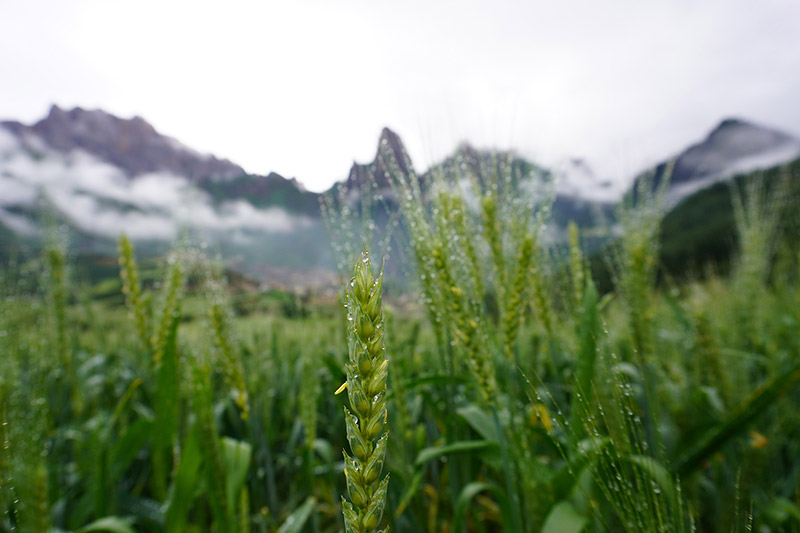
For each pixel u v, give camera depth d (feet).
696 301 14.99
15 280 12.25
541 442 11.71
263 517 11.05
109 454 11.53
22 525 7.44
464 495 8.65
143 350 11.10
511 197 8.57
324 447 12.46
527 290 8.27
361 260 2.56
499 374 8.71
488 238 8.46
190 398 10.50
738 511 4.38
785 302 18.81
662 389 13.65
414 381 9.78
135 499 11.63
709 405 13.62
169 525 8.45
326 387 17.76
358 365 2.45
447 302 7.91
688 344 15.53
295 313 15.94
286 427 17.34
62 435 14.34
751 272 17.15
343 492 14.16
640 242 11.24
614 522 7.93
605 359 5.62
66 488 12.90
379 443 2.46
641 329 11.08
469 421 9.16
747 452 11.78
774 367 15.64
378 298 2.49
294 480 15.49
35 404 8.34
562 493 7.97
